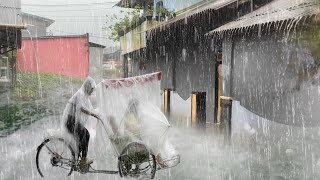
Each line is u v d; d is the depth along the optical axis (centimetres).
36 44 3591
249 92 1059
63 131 804
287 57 920
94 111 799
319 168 848
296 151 920
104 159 937
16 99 2592
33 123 1678
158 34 1552
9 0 2336
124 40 2406
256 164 930
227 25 1021
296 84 899
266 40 987
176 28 1439
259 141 1035
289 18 771
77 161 795
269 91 987
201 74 1495
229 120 1148
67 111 805
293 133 926
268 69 985
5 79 2888
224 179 833
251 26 872
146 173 813
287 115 935
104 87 796
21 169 914
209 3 1405
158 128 789
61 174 880
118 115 795
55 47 3597
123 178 845
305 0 900
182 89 1678
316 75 840
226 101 1154
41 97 2759
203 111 1467
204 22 1361
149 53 2153
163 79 1925
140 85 827
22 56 3569
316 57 834
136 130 788
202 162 984
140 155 779
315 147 866
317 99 842
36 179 834
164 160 803
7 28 2314
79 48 3578
